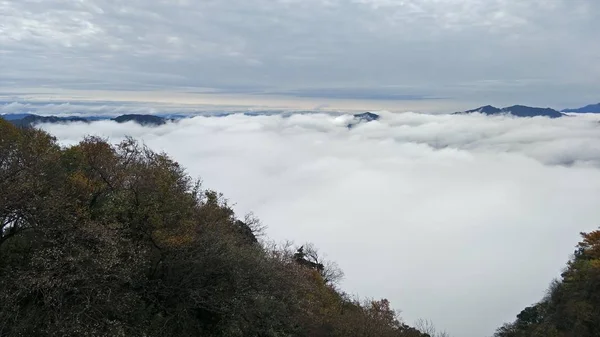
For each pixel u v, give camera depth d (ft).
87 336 40.04
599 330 143.64
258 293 58.13
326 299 89.40
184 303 52.90
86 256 41.73
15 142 47.37
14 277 40.55
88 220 46.24
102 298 42.57
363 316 75.20
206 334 54.39
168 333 50.16
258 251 65.36
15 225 44.21
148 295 51.62
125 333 44.57
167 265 53.83
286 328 61.72
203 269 55.06
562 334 155.94
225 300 54.65
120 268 44.83
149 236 52.34
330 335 69.46
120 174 54.65
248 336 55.88
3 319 37.52
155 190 53.93
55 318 39.40
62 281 40.70
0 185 41.11
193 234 55.62
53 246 42.22
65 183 49.78
